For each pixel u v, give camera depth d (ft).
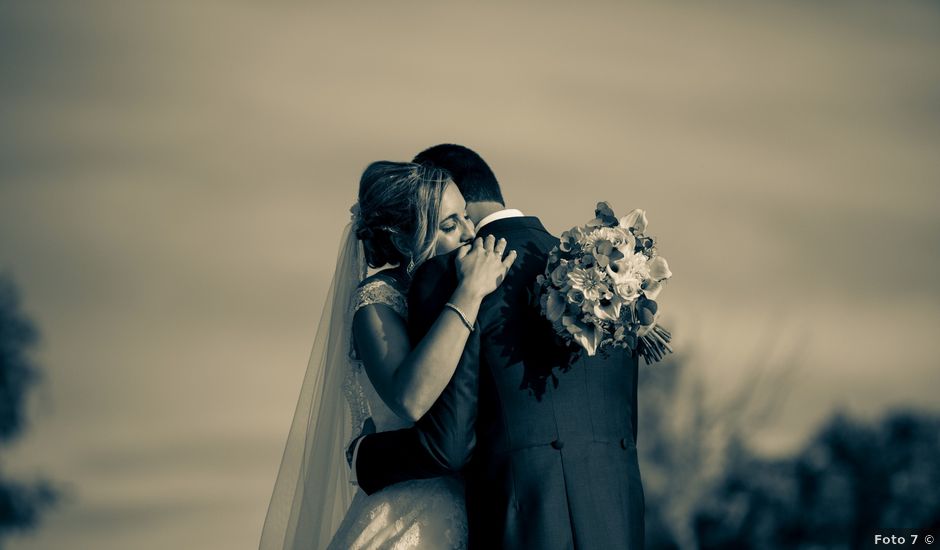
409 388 8.80
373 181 10.29
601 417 8.99
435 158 10.45
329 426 10.56
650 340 9.39
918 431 49.37
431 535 9.66
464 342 8.86
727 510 45.34
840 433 49.73
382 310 9.71
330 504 10.45
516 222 9.65
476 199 10.21
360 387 10.35
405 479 9.26
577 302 8.68
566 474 8.76
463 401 8.87
